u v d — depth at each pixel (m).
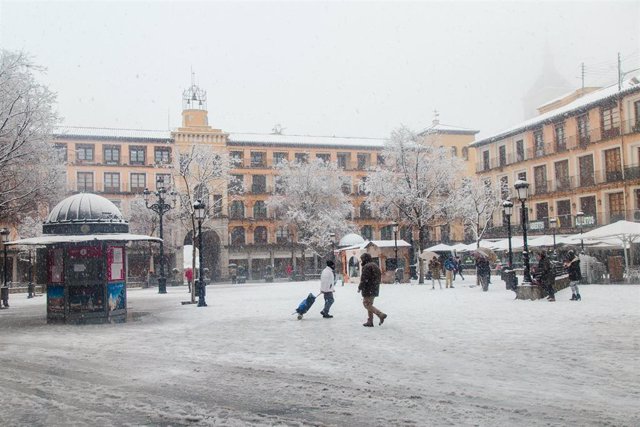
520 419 5.80
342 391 7.18
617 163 45.16
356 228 62.12
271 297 26.86
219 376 8.28
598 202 46.41
